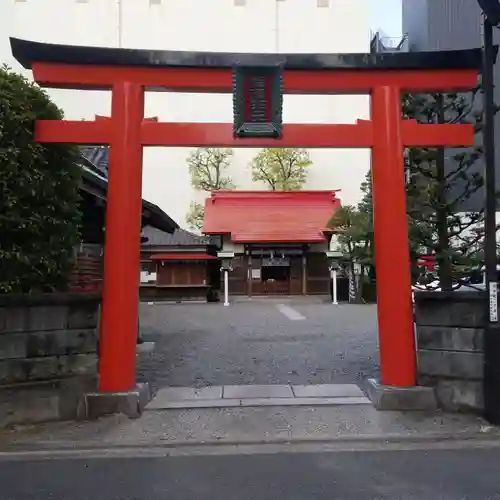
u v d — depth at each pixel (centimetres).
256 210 3197
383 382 666
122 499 412
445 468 475
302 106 3875
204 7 3878
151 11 3853
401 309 659
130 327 652
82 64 653
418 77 673
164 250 2830
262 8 3894
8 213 565
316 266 2983
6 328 584
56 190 638
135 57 653
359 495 416
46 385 605
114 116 659
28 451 528
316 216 3145
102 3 3809
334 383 786
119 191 655
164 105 3834
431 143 670
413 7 3269
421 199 757
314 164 3938
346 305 2434
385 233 666
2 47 3734
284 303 2608
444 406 634
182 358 998
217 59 658
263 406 663
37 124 618
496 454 512
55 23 3791
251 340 1240
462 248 753
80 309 634
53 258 630
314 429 583
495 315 596
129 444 544
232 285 2973
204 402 681
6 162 561
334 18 3906
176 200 3844
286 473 466
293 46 3909
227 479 453
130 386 649
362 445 545
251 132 648
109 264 651
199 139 670
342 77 676
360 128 677
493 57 624
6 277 582
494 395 589
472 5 2622
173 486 438
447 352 636
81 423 603
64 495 421
